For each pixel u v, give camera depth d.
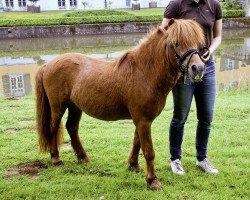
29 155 4.43
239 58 14.80
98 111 3.59
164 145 4.73
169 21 3.00
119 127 5.70
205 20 3.34
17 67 14.05
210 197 3.29
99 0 38.09
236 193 3.41
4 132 5.47
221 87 9.53
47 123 4.07
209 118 3.67
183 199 3.30
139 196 3.35
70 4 37.38
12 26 24.73
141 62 3.26
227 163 4.12
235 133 5.22
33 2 35.25
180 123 3.66
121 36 25.70
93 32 26.25
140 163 4.16
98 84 3.51
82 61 3.78
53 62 3.92
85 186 3.56
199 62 2.77
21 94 9.70
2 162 4.22
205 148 3.86
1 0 34.94
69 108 4.09
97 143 4.89
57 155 4.14
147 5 40.06
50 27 25.06
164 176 3.76
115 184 3.59
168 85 3.20
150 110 3.27
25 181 3.71
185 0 3.34
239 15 29.34
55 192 3.48
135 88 3.27
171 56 3.00
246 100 7.57
